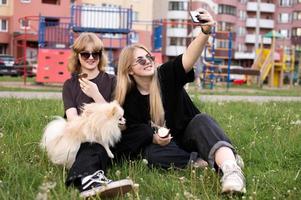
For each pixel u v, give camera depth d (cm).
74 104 342
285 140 411
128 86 337
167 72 336
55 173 297
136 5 3744
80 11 1525
